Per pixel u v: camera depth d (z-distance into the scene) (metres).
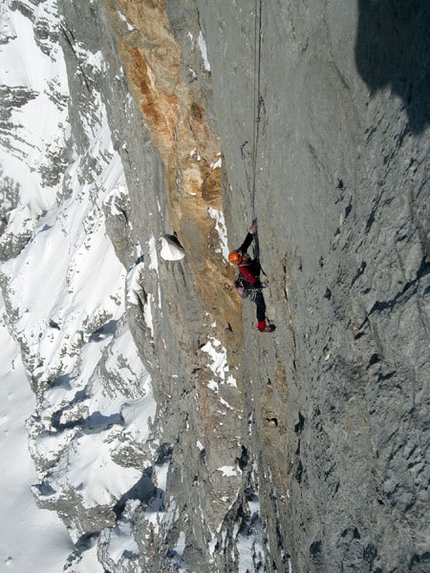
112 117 26.45
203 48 9.63
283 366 8.28
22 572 37.28
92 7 35.91
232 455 18.11
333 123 4.96
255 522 13.14
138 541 24.92
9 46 55.91
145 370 32.31
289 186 6.42
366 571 4.69
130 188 24.94
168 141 14.30
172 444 26.66
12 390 56.12
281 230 7.08
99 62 39.66
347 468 5.19
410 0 3.57
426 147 3.60
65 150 56.88
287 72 5.91
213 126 11.07
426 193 3.61
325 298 5.54
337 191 5.12
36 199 62.12
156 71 11.96
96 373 37.56
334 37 4.69
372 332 4.54
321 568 5.97
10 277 53.75
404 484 4.04
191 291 17.16
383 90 4.09
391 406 4.21
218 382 17.75
